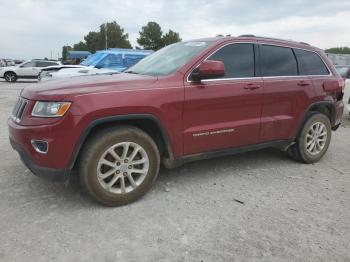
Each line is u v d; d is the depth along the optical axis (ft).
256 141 15.51
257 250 9.86
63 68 43.88
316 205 12.80
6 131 24.03
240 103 14.48
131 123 12.84
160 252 9.71
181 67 13.39
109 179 12.32
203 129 13.64
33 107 11.46
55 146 11.10
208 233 10.69
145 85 12.39
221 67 12.95
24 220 11.26
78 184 14.16
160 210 12.14
